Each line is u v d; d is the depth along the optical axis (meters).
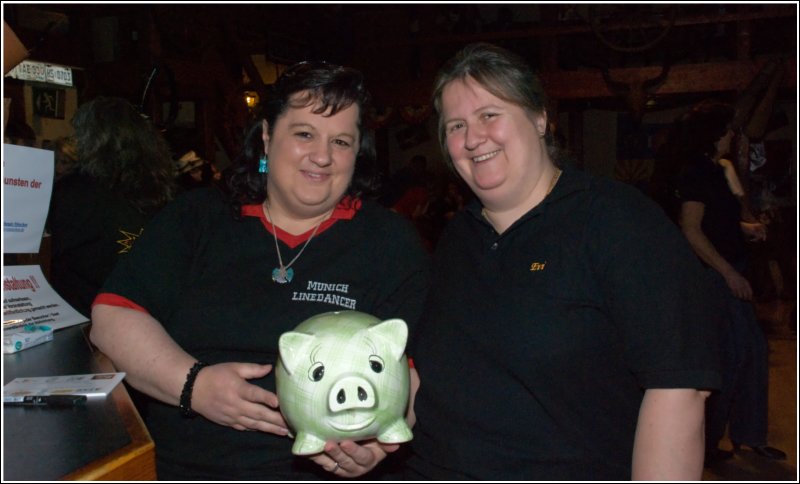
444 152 1.70
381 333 1.40
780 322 6.36
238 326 1.69
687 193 3.19
